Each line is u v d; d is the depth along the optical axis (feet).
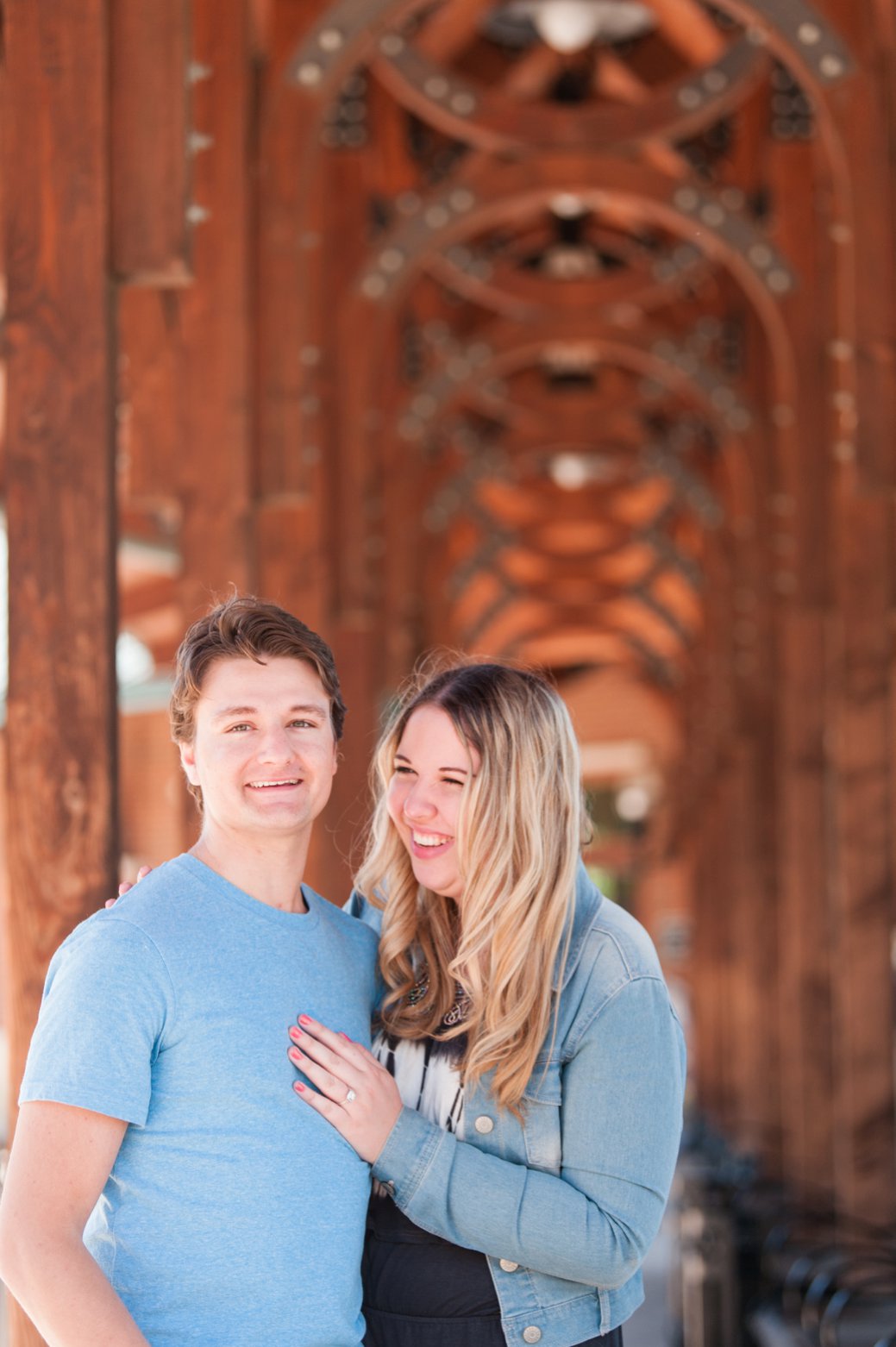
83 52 9.57
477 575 47.96
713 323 33.78
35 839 9.27
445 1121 7.00
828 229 25.12
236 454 16.42
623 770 88.79
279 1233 6.22
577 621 65.21
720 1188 23.59
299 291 17.56
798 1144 25.64
